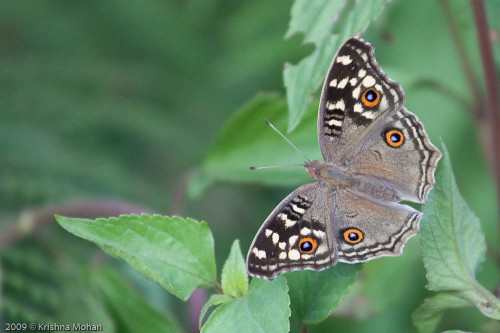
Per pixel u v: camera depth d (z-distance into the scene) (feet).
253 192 2.57
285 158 2.31
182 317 2.41
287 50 2.52
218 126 2.58
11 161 2.46
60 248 2.39
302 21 2.20
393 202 2.20
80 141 2.52
